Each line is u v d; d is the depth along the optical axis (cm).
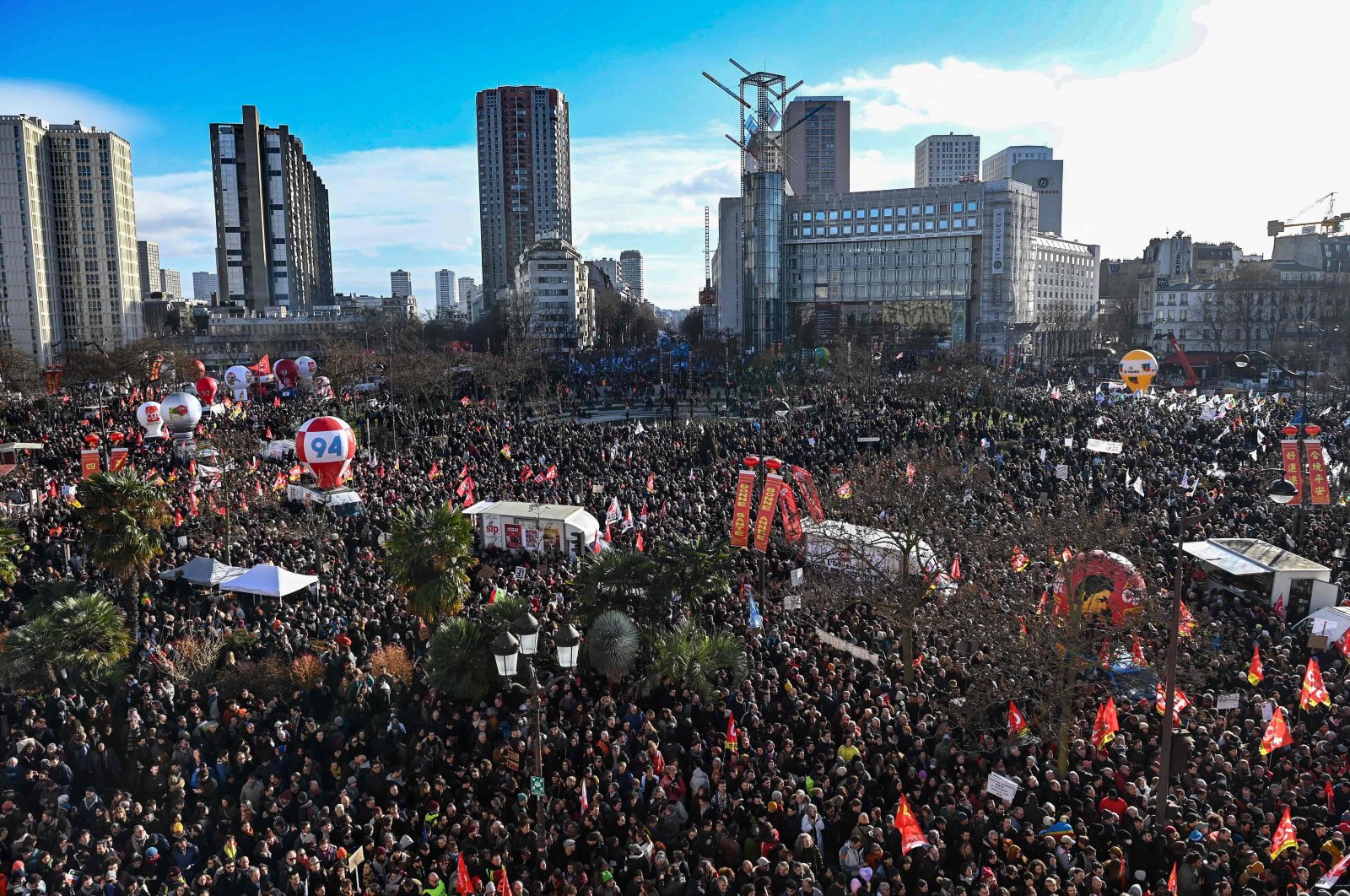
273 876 1518
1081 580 2211
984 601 2342
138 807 1603
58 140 19388
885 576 2600
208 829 1659
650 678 2084
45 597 2592
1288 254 15450
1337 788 1653
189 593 2942
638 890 1402
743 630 2416
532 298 17425
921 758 1769
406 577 2503
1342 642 2297
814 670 2114
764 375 9206
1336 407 6962
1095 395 7381
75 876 1452
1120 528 2795
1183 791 1656
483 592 2802
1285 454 3359
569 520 3481
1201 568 3069
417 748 1839
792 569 3038
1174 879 1330
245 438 5194
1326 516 3575
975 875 1441
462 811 1662
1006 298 15412
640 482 4316
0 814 1614
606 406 9394
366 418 6284
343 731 1970
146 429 5741
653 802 1612
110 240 19912
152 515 2723
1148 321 15675
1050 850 1461
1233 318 12938
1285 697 2070
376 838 1606
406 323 17188
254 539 3469
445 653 2084
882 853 1447
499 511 3600
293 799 1692
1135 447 4844
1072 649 1944
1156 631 2352
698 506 3756
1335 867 1351
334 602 2738
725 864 1512
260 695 2155
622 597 2264
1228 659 2247
